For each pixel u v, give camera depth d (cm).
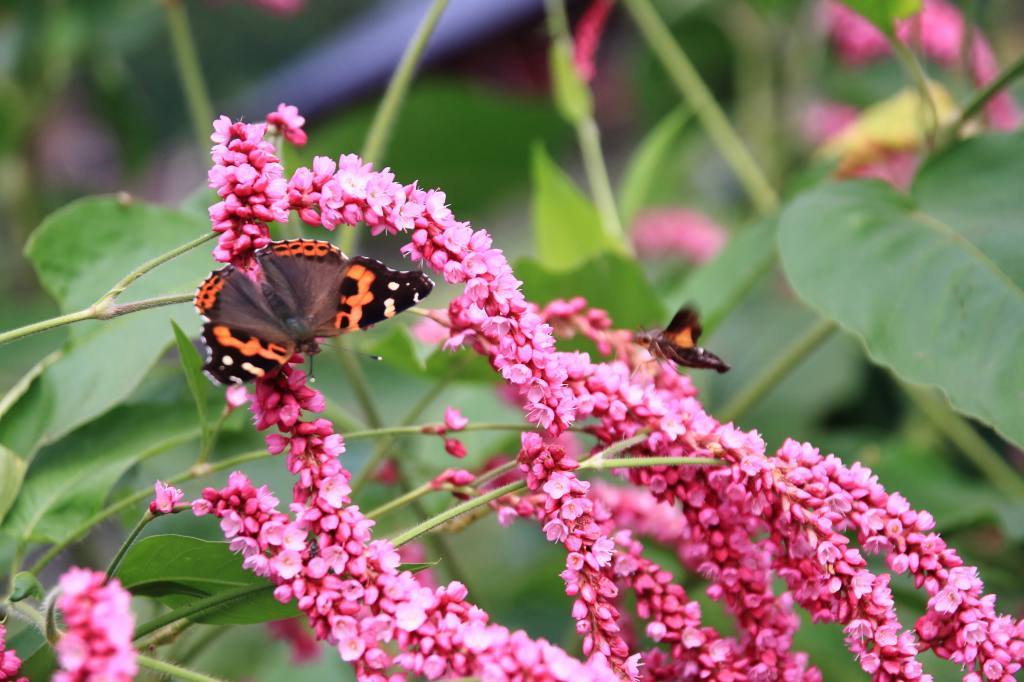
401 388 124
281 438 94
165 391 108
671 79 166
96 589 90
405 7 194
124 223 109
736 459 96
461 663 92
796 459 96
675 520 108
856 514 95
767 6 148
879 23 111
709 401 138
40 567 101
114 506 102
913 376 102
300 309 95
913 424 131
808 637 112
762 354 139
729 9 159
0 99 140
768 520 96
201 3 183
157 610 106
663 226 152
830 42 154
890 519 95
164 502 95
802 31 159
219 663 123
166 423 108
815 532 95
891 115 127
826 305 104
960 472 122
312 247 96
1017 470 127
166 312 107
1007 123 129
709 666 96
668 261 152
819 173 118
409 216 95
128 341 106
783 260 105
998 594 114
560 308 102
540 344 95
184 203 112
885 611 95
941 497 118
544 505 97
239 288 95
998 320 102
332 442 94
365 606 93
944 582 95
